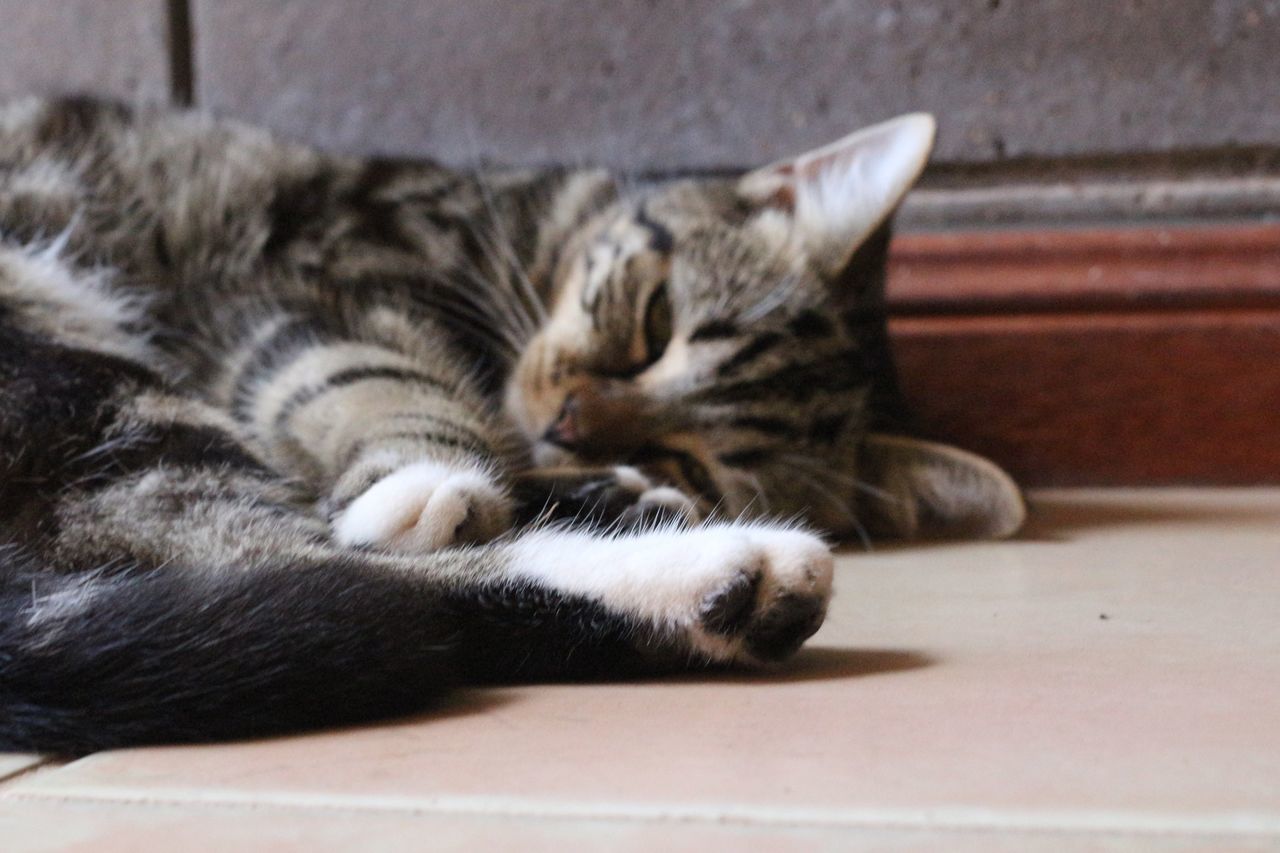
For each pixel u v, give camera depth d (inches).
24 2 53.2
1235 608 42.3
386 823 32.8
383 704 39.1
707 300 47.3
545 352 47.2
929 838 31.0
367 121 53.1
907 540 48.3
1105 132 51.8
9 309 44.2
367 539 41.4
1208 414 51.7
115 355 43.0
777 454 47.3
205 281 47.1
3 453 41.6
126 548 40.9
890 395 49.5
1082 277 51.7
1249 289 51.3
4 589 39.9
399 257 47.8
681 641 40.0
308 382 44.5
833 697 39.4
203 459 41.8
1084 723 38.7
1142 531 47.8
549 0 52.5
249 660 38.9
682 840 31.2
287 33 53.0
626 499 43.8
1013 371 51.9
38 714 38.6
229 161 47.9
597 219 48.7
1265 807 32.7
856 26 52.0
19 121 47.5
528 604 40.1
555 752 38.4
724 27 52.2
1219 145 51.6
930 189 52.6
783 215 48.6
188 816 33.7
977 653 40.6
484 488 41.8
